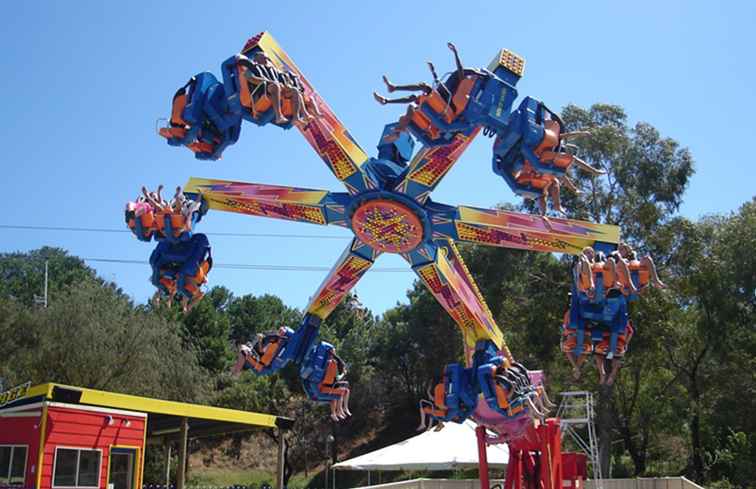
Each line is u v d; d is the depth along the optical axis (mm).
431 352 65312
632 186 45656
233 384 66625
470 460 29156
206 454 75375
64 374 44594
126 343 46594
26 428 19844
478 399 14281
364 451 70188
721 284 45000
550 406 14000
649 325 42750
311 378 15289
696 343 48594
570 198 45406
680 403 48906
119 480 21375
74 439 20078
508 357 14398
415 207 13094
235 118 12469
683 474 51062
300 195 13609
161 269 13633
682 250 45219
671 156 45594
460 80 11297
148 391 46750
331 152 12984
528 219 13539
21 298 81625
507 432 14992
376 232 13672
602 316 12867
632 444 51250
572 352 13062
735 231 46281
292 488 65000
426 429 14594
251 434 78688
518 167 12172
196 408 23969
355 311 15930
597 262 12648
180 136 12445
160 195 13383
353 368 71062
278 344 15055
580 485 23078
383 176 13422
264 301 99625
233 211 14070
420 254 14000
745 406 44156
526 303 47719
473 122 11445
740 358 45094
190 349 56750
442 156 12664
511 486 17375
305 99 11781
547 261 47062
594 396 48812
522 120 11703
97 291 49375
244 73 11375
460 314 14383
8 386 44750
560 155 11773
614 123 46812
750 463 41250
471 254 48062
